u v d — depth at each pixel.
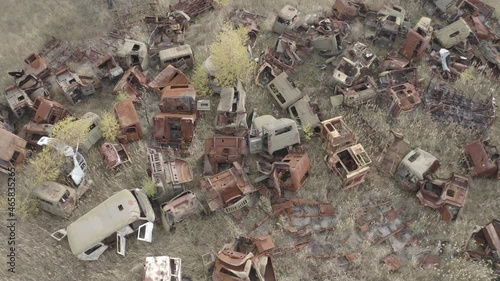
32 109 20.88
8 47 24.69
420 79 22.25
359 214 18.25
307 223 18.06
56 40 24.95
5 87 22.62
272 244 16.34
